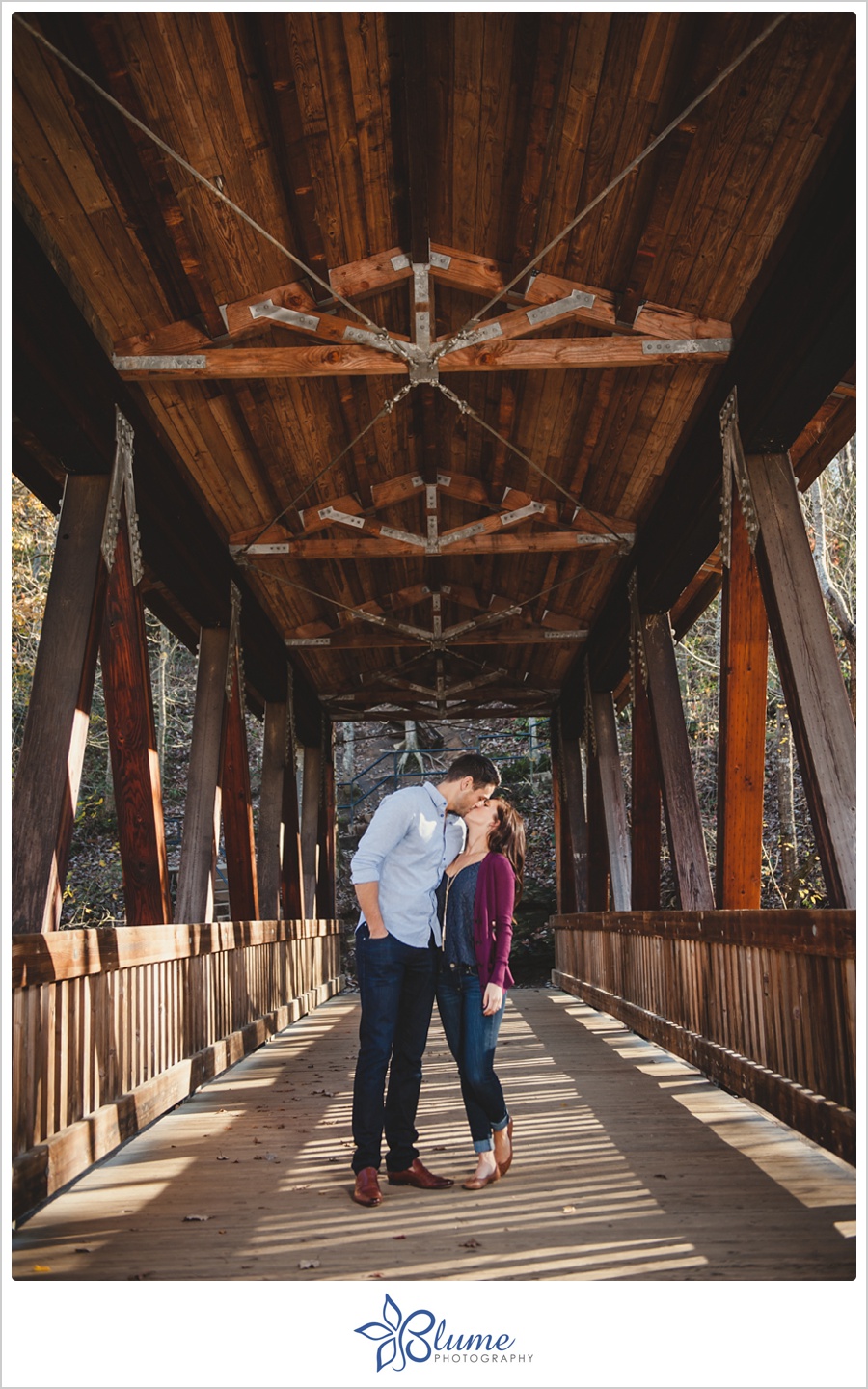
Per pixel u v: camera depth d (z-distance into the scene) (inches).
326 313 256.1
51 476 241.6
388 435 337.1
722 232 221.0
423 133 219.6
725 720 239.6
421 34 201.9
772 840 618.8
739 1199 121.1
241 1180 138.6
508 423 314.3
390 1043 131.2
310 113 220.7
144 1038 183.6
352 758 856.3
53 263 201.2
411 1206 122.3
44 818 186.2
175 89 203.2
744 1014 187.3
